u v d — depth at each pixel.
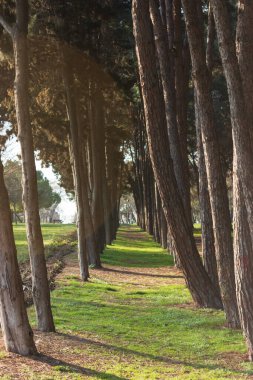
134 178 64.19
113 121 31.23
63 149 27.70
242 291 9.51
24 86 11.41
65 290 17.72
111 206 45.44
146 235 58.94
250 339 9.43
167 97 17.42
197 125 15.77
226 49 9.33
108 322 12.69
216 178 12.29
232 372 8.61
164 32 17.11
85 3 18.94
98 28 20.20
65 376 7.88
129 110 30.88
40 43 19.20
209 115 12.57
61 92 21.75
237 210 9.59
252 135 9.30
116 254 33.94
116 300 16.39
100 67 22.17
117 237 54.88
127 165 60.97
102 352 9.73
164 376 8.30
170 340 10.98
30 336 9.05
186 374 8.48
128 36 22.72
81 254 20.97
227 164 37.06
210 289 14.88
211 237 15.59
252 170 9.05
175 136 17.59
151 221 55.16
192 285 15.00
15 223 73.81
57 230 54.88
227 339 10.96
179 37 18.98
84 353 9.54
